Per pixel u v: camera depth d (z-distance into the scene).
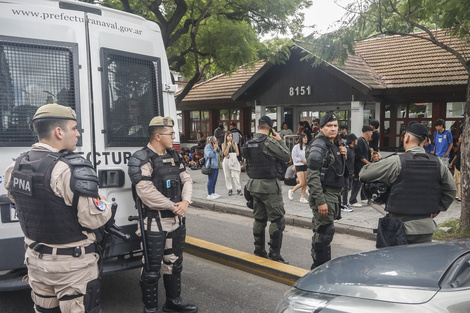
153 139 3.46
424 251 2.46
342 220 6.93
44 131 2.41
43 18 3.32
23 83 3.26
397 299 1.89
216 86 17.20
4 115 3.21
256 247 4.96
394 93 10.73
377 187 3.31
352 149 7.50
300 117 14.09
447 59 11.23
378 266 2.31
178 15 10.23
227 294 4.16
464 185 5.81
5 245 3.22
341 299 2.03
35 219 2.35
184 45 12.41
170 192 3.44
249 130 16.25
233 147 9.37
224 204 8.42
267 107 14.52
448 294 1.83
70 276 2.39
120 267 3.51
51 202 2.31
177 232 3.52
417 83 10.56
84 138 3.49
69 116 2.46
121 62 3.74
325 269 2.50
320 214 4.03
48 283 2.39
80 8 3.52
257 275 4.69
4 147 3.22
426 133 3.22
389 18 6.68
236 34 10.95
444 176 3.19
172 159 3.54
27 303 3.85
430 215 3.24
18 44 3.22
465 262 2.10
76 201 2.33
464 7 5.66
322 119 4.09
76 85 3.45
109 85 3.65
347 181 7.51
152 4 10.03
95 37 3.56
